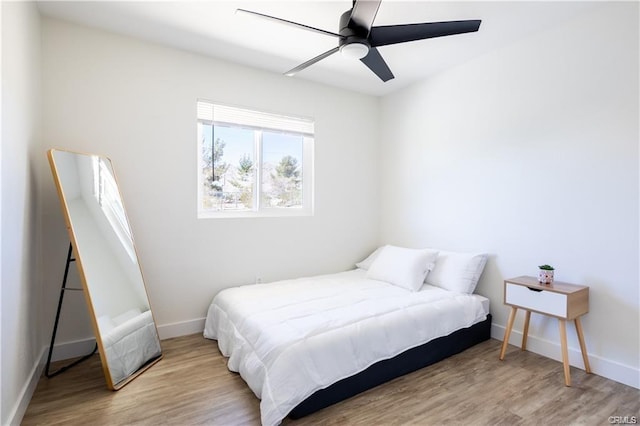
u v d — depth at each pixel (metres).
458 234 3.20
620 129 2.13
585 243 2.31
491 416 1.79
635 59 2.07
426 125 3.50
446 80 3.27
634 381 2.07
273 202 3.46
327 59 3.00
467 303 2.68
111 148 2.56
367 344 2.05
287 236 3.42
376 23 2.37
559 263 2.45
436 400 1.94
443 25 1.87
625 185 2.12
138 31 2.53
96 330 2.00
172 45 2.75
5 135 1.53
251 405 1.87
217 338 2.68
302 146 3.63
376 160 4.08
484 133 2.95
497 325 2.86
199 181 3.03
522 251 2.68
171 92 2.79
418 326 2.33
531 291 2.31
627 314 2.11
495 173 2.87
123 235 2.43
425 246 3.53
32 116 2.06
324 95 3.64
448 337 2.51
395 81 3.57
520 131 2.68
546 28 2.48
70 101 2.41
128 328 2.24
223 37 2.62
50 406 1.84
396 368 2.19
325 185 3.68
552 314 2.19
